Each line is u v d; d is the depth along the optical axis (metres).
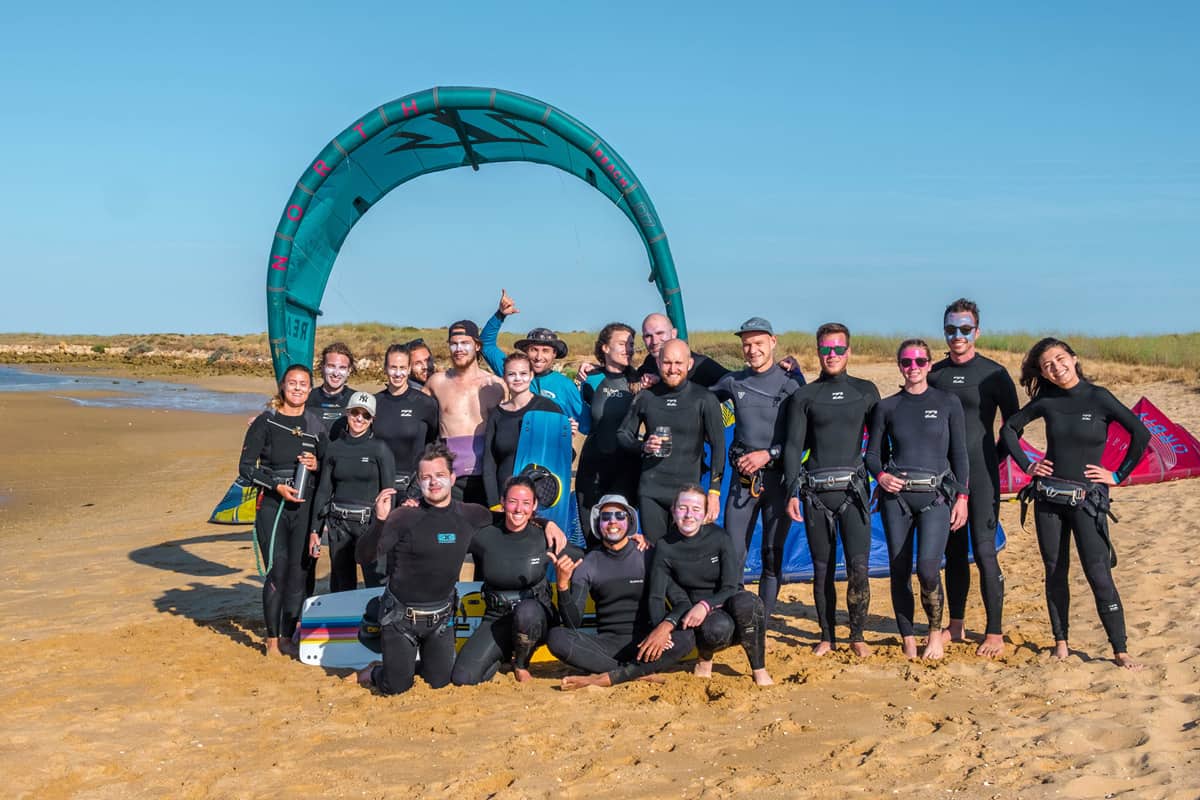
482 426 7.19
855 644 6.22
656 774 4.44
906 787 4.21
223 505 11.15
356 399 6.68
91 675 6.13
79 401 29.03
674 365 6.22
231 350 57.84
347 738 5.01
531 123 8.48
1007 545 9.23
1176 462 11.79
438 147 9.16
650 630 5.92
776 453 6.29
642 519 6.25
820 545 6.24
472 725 5.13
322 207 8.94
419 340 7.92
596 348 7.09
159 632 7.20
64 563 9.91
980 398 6.22
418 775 4.51
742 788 4.26
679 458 6.25
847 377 6.26
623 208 8.78
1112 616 5.70
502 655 6.01
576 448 14.77
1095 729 4.73
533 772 4.49
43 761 4.74
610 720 5.15
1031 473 5.91
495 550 5.91
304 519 6.61
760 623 5.63
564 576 5.78
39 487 14.91
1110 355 26.14
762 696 5.45
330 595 6.62
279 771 4.60
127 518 12.55
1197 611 6.60
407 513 5.66
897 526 6.09
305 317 9.42
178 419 24.52
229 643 6.91
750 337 6.48
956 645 6.37
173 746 4.96
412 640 5.68
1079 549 5.82
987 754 4.52
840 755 4.58
